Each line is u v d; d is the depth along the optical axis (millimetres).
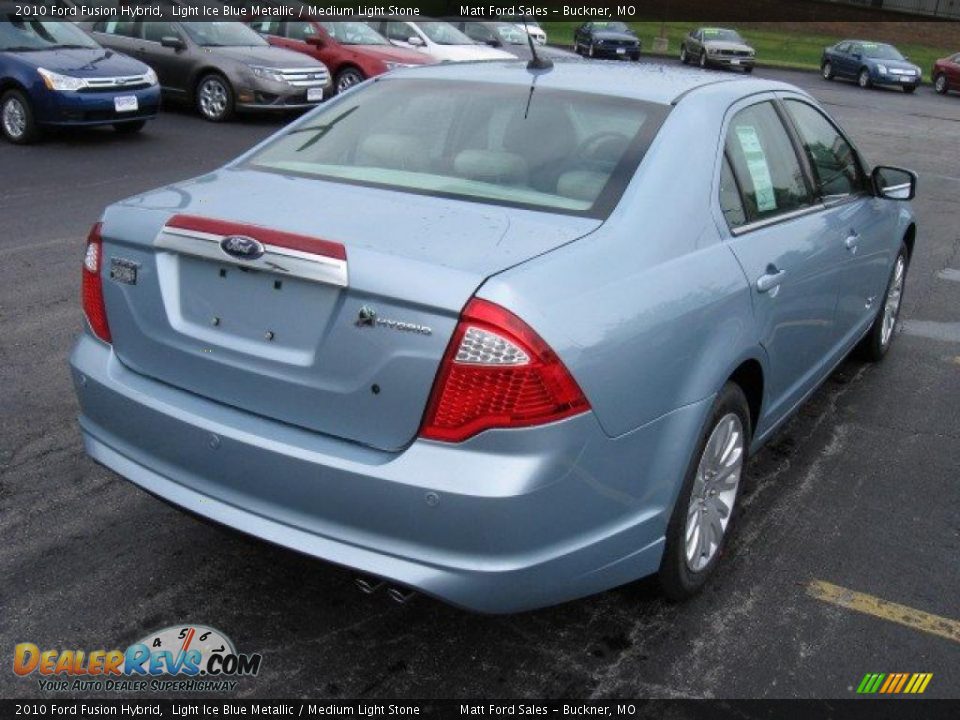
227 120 14734
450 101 3754
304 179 3430
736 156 3682
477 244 2818
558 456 2641
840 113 21500
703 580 3543
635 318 2863
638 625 3381
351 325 2691
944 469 4711
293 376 2807
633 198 3150
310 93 14984
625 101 3578
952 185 13188
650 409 2941
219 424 2900
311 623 3311
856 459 4773
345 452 2723
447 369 2584
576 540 2809
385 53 16562
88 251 3291
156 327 3084
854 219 4684
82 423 3365
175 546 3709
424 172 3424
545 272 2717
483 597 2672
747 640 3334
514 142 3457
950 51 46656
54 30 12906
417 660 3154
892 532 4098
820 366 4613
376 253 2689
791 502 4309
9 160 11188
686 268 3150
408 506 2629
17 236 8008
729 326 3301
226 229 2873
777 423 4172
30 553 3615
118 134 13258
